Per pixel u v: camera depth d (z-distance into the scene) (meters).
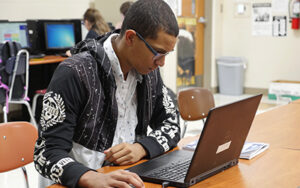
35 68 5.76
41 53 5.84
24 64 4.60
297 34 7.28
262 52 7.63
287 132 2.04
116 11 6.64
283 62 7.46
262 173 1.43
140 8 1.39
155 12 1.37
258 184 1.32
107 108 1.55
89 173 1.28
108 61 1.52
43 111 1.42
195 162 1.26
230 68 7.64
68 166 1.31
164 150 1.63
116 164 1.52
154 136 1.66
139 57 1.43
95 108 1.51
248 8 7.66
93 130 1.52
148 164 1.49
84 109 1.49
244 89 7.89
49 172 1.34
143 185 1.22
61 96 1.42
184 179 1.28
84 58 1.49
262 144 1.75
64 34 6.01
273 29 7.47
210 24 7.70
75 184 1.26
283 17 7.34
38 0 5.96
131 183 1.20
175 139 1.71
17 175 3.50
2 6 5.51
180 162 1.50
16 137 1.80
